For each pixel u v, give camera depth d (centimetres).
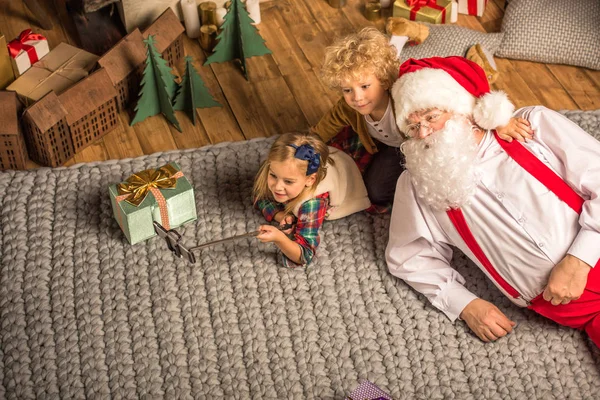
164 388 189
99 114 239
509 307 204
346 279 210
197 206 224
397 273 207
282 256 212
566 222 187
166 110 247
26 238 215
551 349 196
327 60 194
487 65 255
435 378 192
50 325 199
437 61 193
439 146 183
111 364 193
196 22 271
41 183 226
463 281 207
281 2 285
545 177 189
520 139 193
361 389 177
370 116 208
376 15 280
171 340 197
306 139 199
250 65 266
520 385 191
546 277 189
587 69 265
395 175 218
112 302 203
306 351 196
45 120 223
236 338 198
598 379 192
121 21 270
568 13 264
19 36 252
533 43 263
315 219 207
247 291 206
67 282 207
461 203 189
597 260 186
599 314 189
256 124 249
